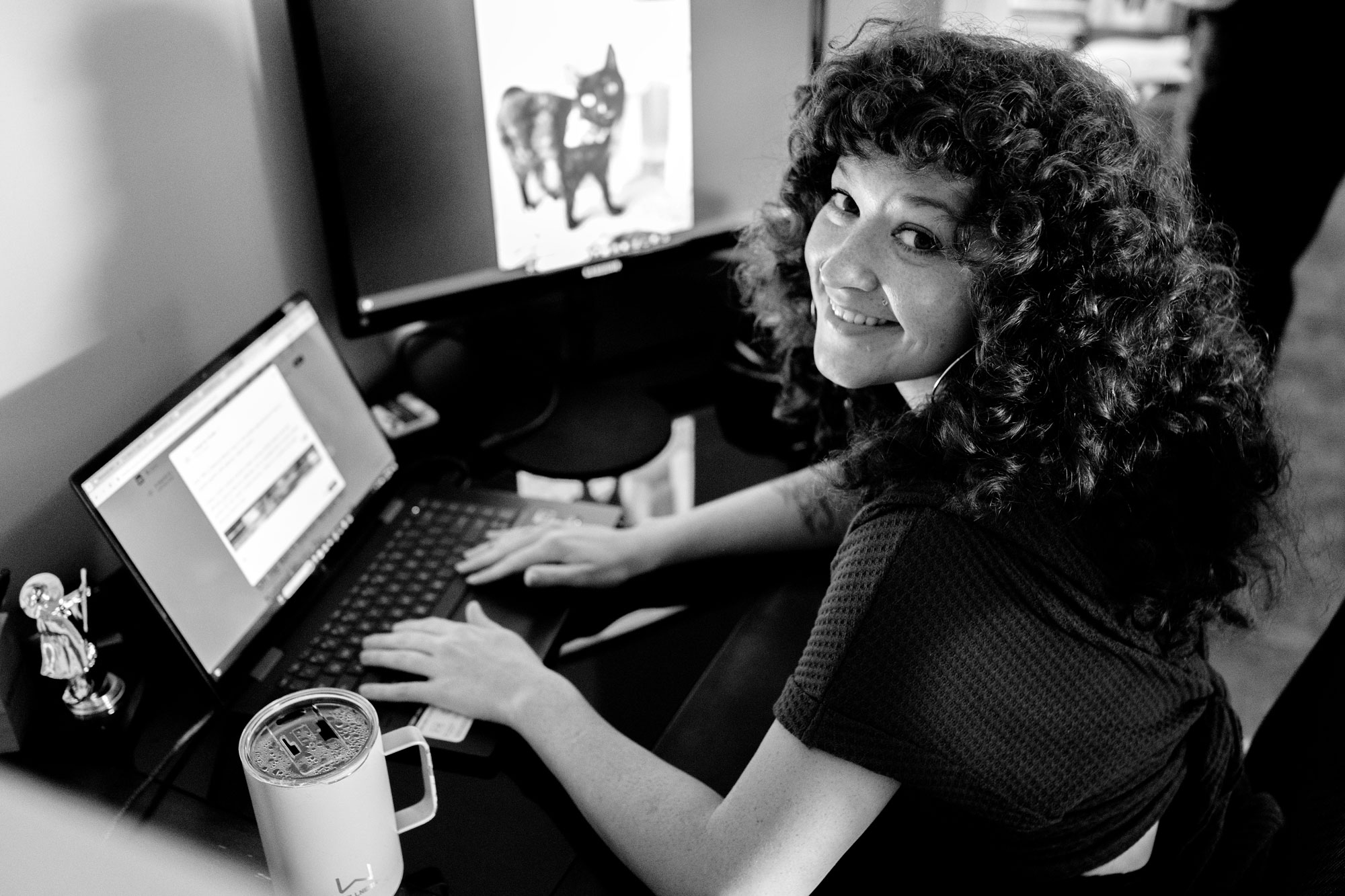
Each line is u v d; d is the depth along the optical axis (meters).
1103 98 0.76
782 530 1.09
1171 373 0.78
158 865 0.50
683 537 1.06
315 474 1.04
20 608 0.87
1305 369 2.24
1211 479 0.80
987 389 0.73
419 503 1.13
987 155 0.69
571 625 0.99
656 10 1.21
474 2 1.10
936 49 0.76
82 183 0.92
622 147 1.26
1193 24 1.70
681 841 0.72
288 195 1.17
